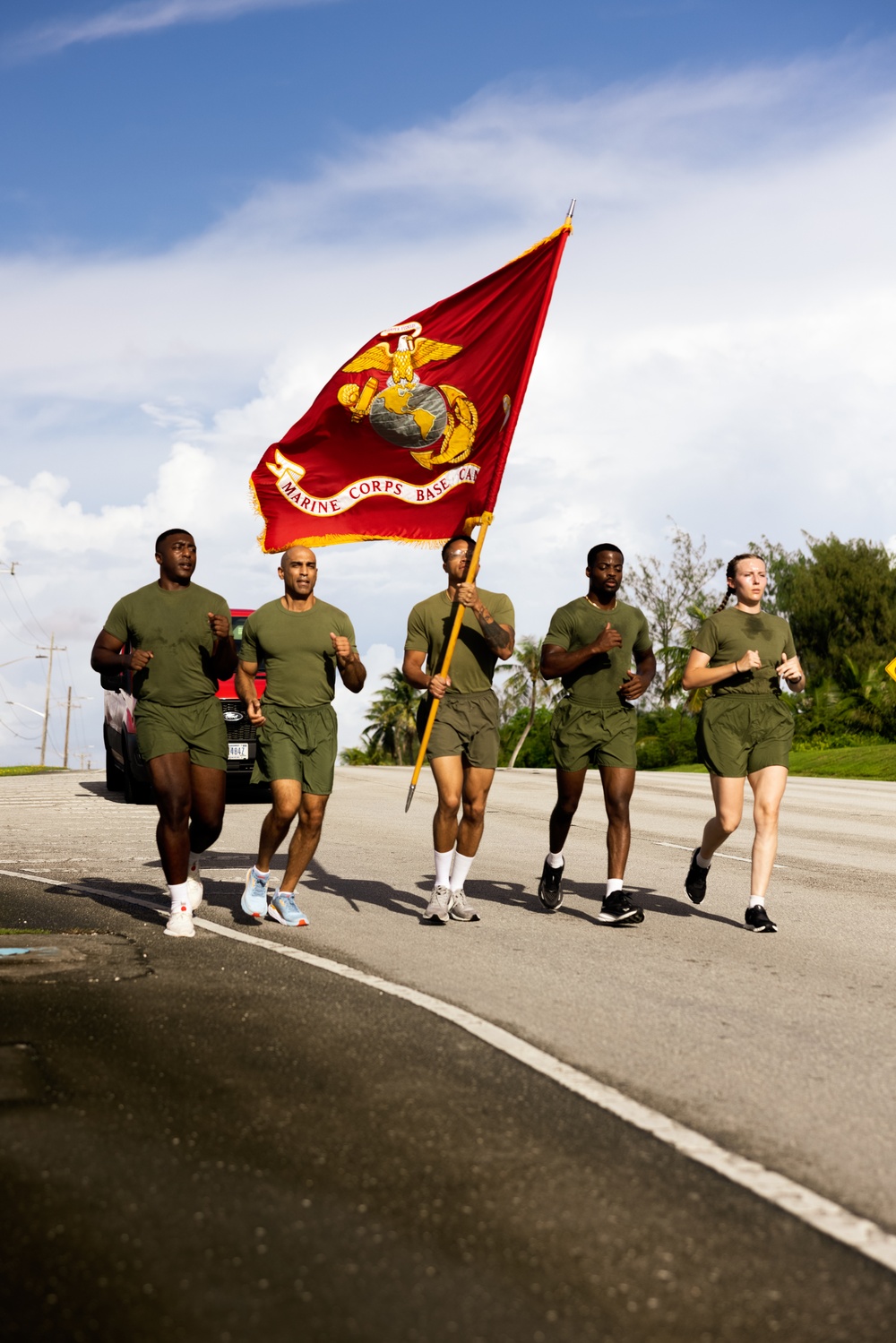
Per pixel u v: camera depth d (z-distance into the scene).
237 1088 4.14
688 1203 3.29
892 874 10.75
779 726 7.62
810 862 11.62
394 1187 3.33
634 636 7.71
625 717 7.69
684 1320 2.67
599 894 9.17
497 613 7.66
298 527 8.25
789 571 59.75
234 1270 2.83
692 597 58.84
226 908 8.18
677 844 13.11
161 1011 5.13
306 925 7.50
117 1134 3.67
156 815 15.89
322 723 7.55
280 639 7.50
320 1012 5.18
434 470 8.28
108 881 9.49
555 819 8.02
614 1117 3.95
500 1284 2.81
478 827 7.75
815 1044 4.93
